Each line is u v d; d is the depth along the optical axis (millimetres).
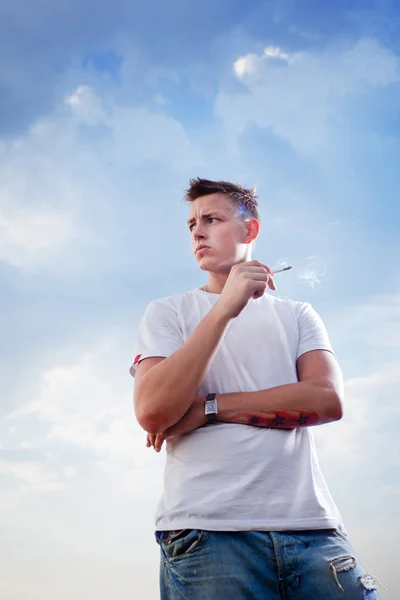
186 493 1020
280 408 1073
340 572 983
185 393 1029
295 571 971
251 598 938
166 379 1039
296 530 1002
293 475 1050
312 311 1283
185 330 1202
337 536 1040
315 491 1054
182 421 1064
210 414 1064
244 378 1134
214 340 1042
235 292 1051
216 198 1300
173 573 991
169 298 1276
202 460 1042
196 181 1332
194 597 953
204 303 1239
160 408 1036
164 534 1025
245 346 1161
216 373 1136
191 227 1332
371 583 1003
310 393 1096
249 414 1063
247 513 989
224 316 1045
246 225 1306
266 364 1152
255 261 1106
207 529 975
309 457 1097
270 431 1067
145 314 1261
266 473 1025
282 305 1262
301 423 1071
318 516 1026
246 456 1034
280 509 1005
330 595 969
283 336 1196
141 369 1154
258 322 1195
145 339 1203
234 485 1012
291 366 1172
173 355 1058
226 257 1264
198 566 962
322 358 1185
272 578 961
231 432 1057
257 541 971
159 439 1086
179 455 1068
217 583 939
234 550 961
